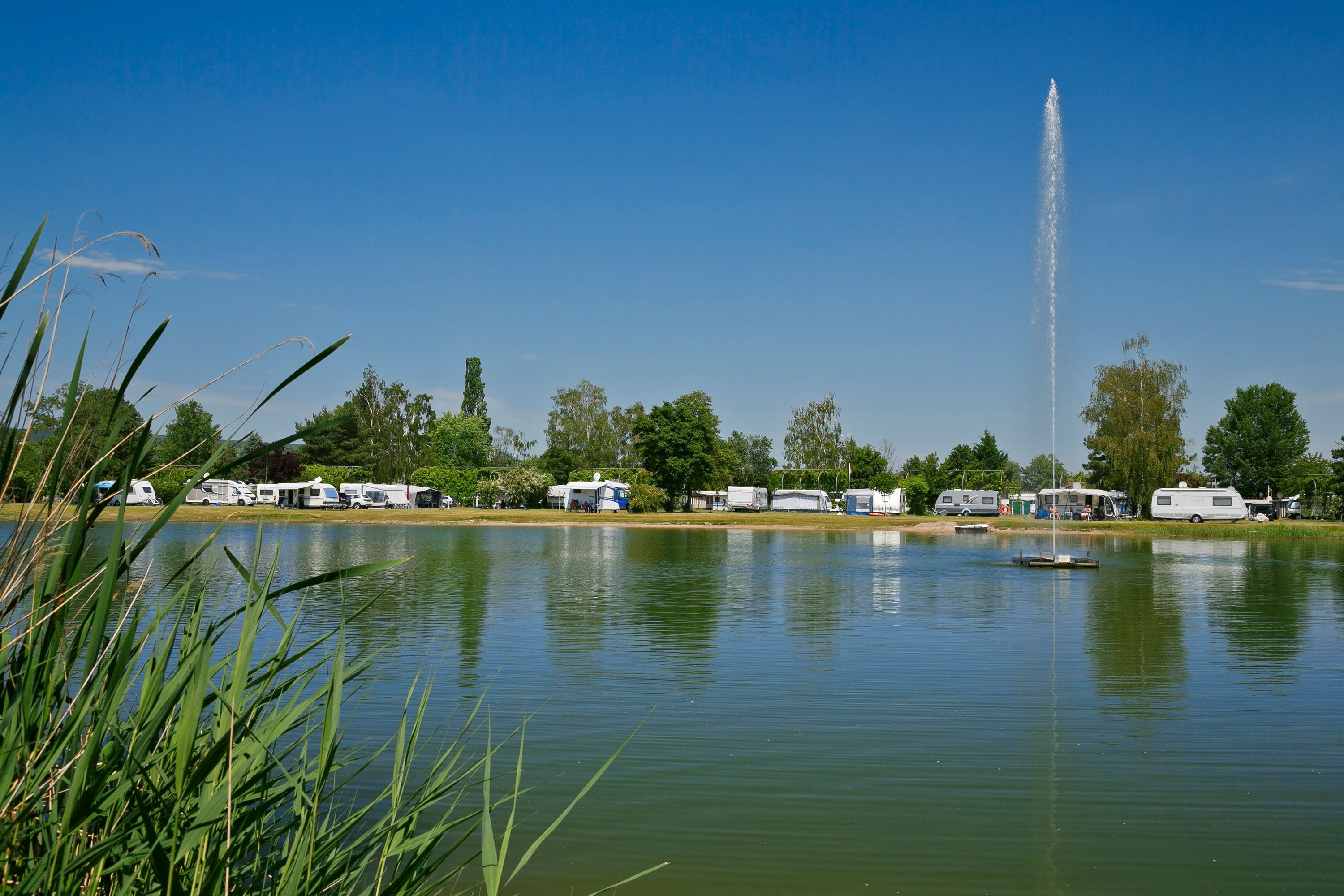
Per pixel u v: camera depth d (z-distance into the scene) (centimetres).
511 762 721
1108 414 6244
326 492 6725
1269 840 586
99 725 268
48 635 282
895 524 5397
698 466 7250
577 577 2152
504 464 10662
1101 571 2502
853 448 8869
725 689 973
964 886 525
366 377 9738
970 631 1367
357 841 346
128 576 316
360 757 707
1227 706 916
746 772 707
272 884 324
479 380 10769
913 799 654
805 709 892
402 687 959
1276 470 8888
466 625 1377
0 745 270
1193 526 5084
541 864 546
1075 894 516
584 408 9912
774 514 6819
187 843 262
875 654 1173
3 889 261
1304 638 1317
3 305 258
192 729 269
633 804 641
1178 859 560
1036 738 800
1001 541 4100
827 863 552
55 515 283
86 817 267
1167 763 736
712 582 2069
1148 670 1084
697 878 532
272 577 303
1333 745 780
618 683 995
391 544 3397
